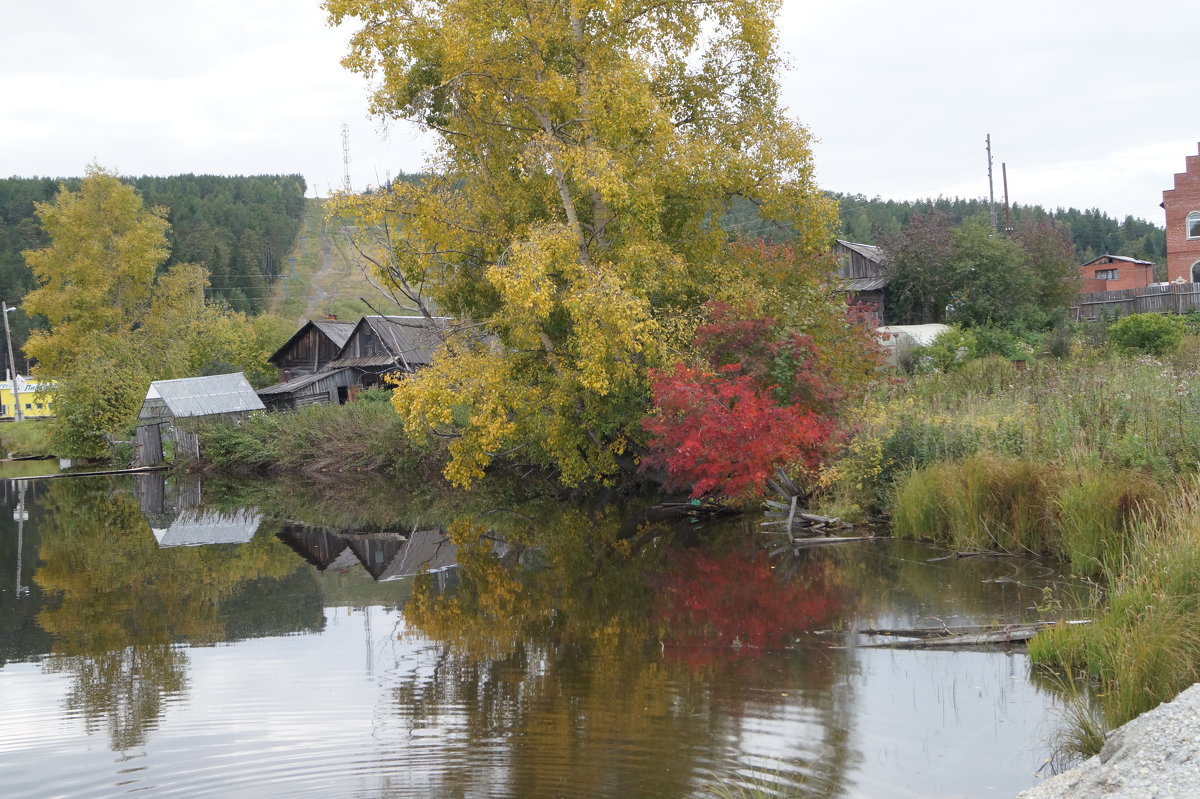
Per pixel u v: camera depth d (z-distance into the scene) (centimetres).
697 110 2267
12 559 1789
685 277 2061
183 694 889
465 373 1969
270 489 3047
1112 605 805
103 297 5534
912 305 3788
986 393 1881
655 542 1633
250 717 809
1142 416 1313
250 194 15662
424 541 1855
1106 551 1049
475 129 2189
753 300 1889
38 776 688
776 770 634
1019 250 3625
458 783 639
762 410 1543
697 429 1595
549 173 2045
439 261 2236
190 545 1909
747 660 897
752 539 1561
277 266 13088
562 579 1382
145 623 1220
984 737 673
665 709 768
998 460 1325
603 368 1822
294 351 5450
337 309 11250
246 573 1574
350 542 1889
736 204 2420
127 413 4412
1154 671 659
